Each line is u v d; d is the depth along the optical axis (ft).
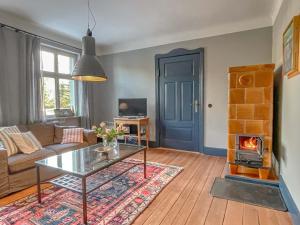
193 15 11.43
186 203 7.48
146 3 9.94
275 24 10.91
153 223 6.32
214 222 6.36
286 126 7.95
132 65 16.60
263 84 9.27
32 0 9.54
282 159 8.54
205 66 13.78
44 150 10.19
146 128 15.43
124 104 15.87
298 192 6.16
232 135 9.87
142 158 13.03
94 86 18.13
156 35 14.83
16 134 9.87
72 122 15.60
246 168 10.05
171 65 15.05
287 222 6.33
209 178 9.73
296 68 6.10
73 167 6.98
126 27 13.15
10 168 8.21
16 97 11.69
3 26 10.91
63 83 15.34
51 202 7.56
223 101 13.37
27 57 12.16
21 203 7.50
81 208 7.13
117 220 6.42
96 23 12.42
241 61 12.71
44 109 13.25
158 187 8.70
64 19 11.76
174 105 15.16
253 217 6.59
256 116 9.45
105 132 9.11
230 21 12.39
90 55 9.63
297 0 6.61
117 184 8.98
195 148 14.61
